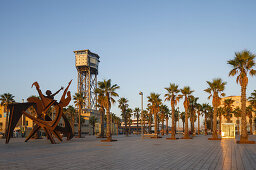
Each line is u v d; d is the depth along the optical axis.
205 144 29.52
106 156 16.27
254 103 64.69
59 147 25.33
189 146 25.95
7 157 15.79
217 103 45.28
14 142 36.66
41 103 35.38
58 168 11.17
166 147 24.53
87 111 137.50
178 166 11.73
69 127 39.09
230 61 33.69
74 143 33.25
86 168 11.20
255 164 12.38
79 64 192.88
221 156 16.11
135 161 13.63
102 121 56.09
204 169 10.84
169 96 50.00
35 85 34.28
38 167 11.46
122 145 28.11
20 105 34.97
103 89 42.59
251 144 29.45
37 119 34.31
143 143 32.25
